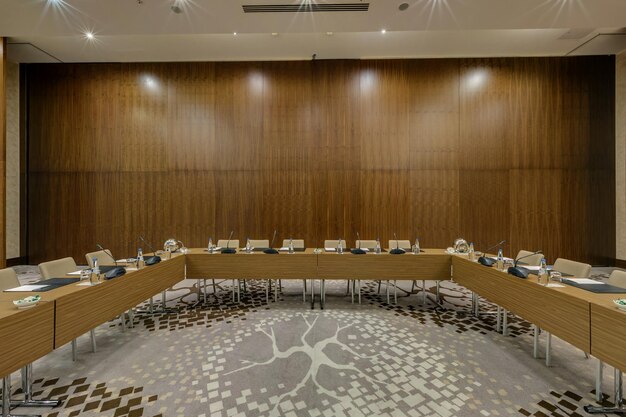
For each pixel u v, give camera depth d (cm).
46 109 655
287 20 421
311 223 646
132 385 228
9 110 643
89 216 654
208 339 306
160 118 653
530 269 305
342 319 359
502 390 222
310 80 648
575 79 632
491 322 351
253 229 648
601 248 627
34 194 655
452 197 638
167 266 360
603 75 632
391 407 203
